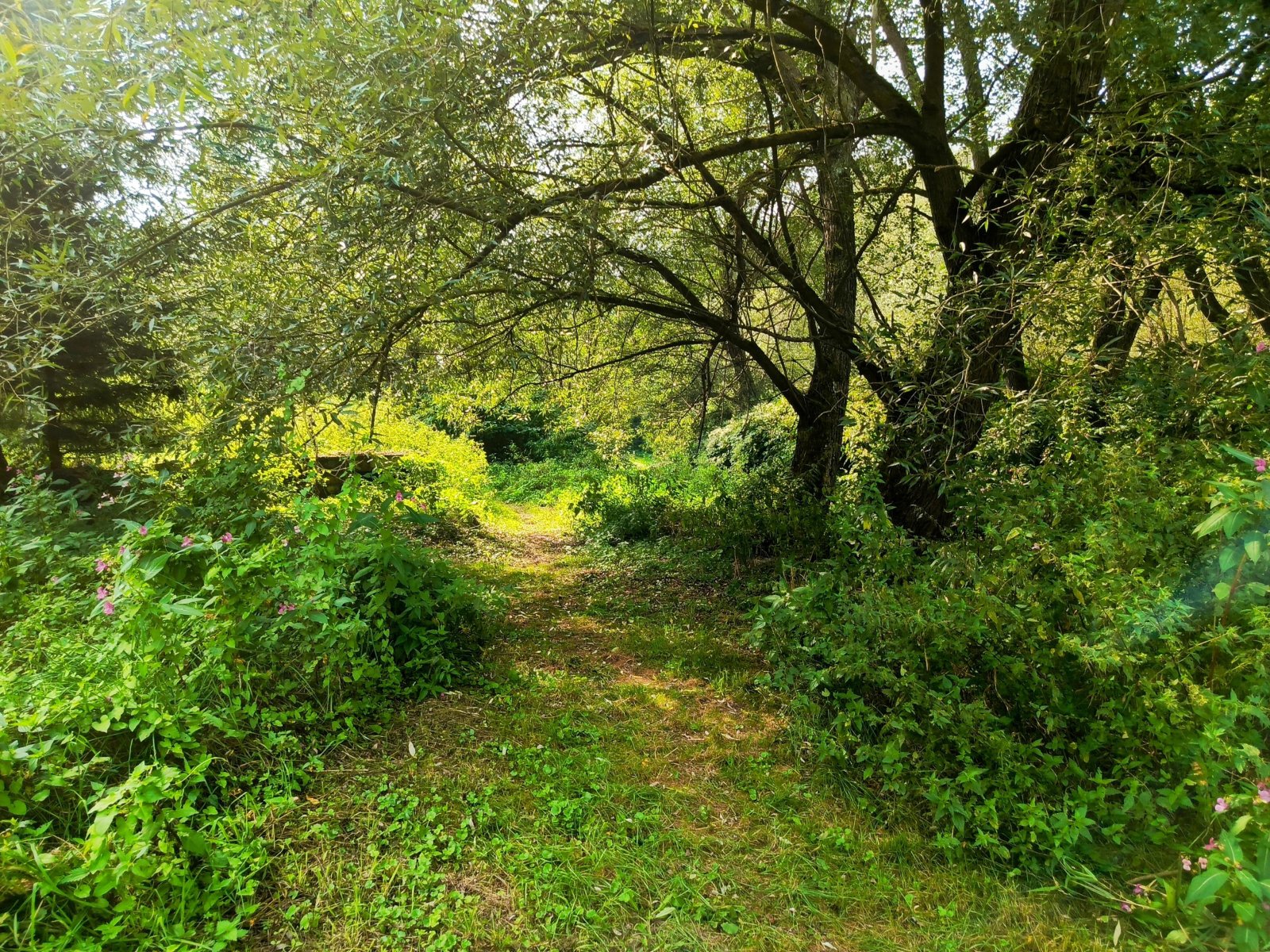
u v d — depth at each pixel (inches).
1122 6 128.2
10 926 66.2
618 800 107.3
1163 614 89.0
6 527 144.7
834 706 122.5
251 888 77.5
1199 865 72.4
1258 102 114.0
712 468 499.5
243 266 151.0
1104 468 106.3
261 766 100.6
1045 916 82.1
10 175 136.2
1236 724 86.8
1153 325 128.6
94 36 88.4
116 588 94.6
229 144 136.7
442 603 162.9
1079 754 97.0
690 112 203.9
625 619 210.1
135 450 189.2
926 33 167.8
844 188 225.5
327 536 123.3
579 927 80.4
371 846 88.1
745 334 281.3
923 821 101.4
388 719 124.3
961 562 112.0
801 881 90.1
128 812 72.3
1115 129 124.3
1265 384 95.0
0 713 76.6
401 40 109.6
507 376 271.7
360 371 165.0
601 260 178.7
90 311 145.4
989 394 135.9
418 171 127.5
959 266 166.2
